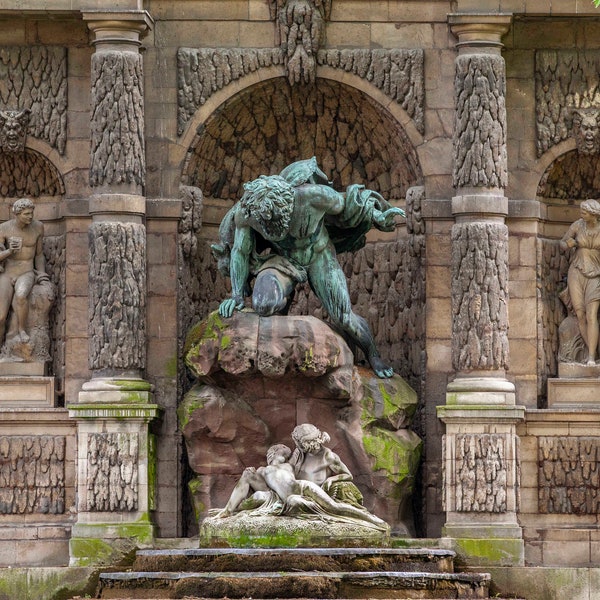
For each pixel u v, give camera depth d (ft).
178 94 211.82
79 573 201.98
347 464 205.26
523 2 209.15
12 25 212.23
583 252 210.79
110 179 207.31
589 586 201.05
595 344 210.59
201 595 185.68
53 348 211.82
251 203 201.57
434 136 211.00
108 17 207.51
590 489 208.03
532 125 212.43
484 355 205.67
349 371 203.62
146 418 204.74
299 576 185.37
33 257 211.82
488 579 195.31
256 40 212.43
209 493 205.98
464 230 207.10
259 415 205.26
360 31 212.23
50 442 208.74
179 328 209.97
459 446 204.54
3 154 212.84
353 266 217.97
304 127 217.15
